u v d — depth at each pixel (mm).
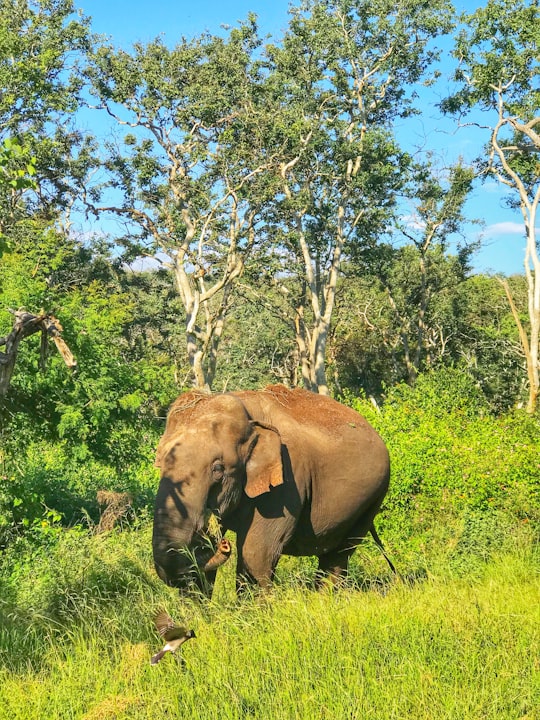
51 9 35344
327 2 38156
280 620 6105
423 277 47156
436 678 5207
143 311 41938
